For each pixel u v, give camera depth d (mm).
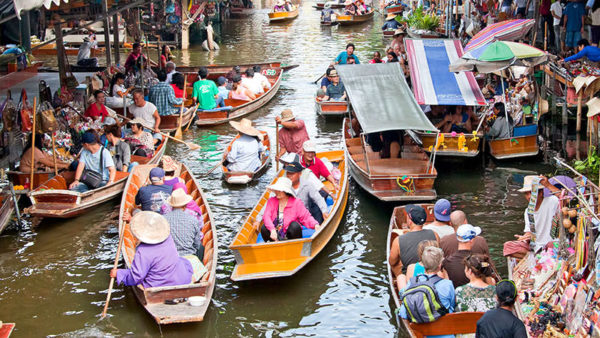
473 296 6074
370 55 25484
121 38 26891
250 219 8680
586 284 5879
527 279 7148
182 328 7105
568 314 6074
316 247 8219
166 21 27812
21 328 7070
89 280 8156
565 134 13586
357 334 7039
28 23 17266
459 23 27719
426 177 9961
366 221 9922
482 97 12422
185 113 15039
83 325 7137
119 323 7184
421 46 13766
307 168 9523
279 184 8062
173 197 7754
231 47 28500
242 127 11633
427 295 5941
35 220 9852
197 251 7836
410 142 11977
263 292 7887
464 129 12797
